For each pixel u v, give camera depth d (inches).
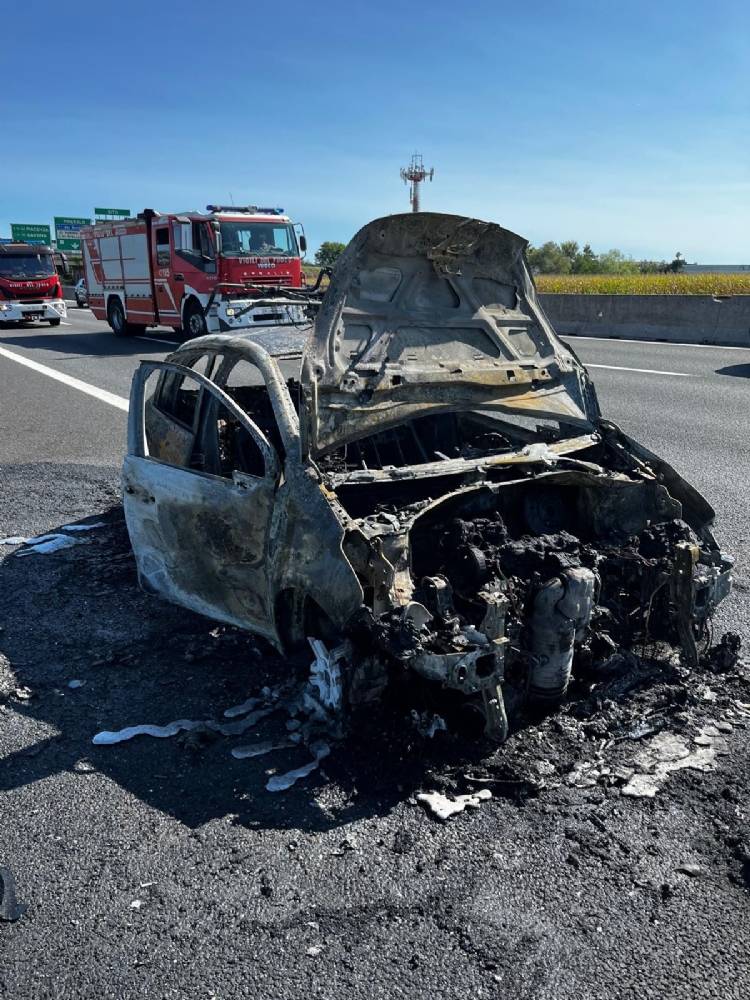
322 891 118.6
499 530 167.5
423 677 151.3
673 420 437.1
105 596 227.3
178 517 191.0
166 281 834.2
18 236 2977.4
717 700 165.2
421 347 184.7
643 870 121.3
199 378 196.5
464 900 116.2
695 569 167.8
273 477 163.6
